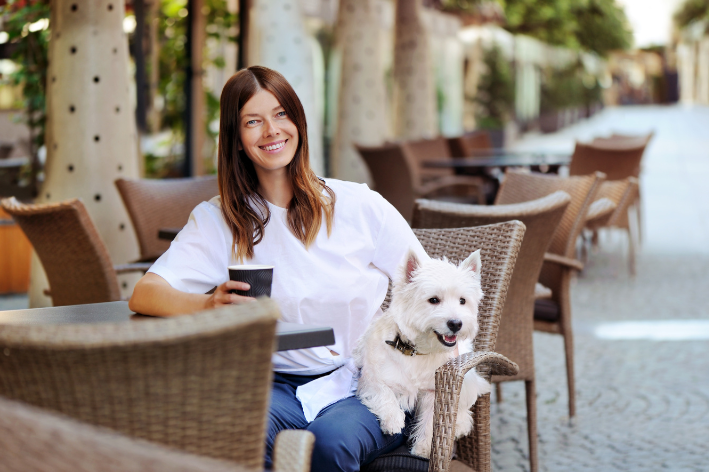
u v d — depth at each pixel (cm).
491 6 2295
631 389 409
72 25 459
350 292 207
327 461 178
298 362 204
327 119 1266
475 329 196
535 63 3153
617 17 2925
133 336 100
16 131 726
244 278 172
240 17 783
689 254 824
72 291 319
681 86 7562
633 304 607
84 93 458
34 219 305
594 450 327
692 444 330
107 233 463
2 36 645
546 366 457
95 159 459
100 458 79
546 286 354
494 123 2297
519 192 416
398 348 193
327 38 1300
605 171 723
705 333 517
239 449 116
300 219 205
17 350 103
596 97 4616
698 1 4900
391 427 186
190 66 761
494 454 325
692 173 1658
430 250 236
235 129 206
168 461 79
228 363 109
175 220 432
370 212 213
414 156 963
